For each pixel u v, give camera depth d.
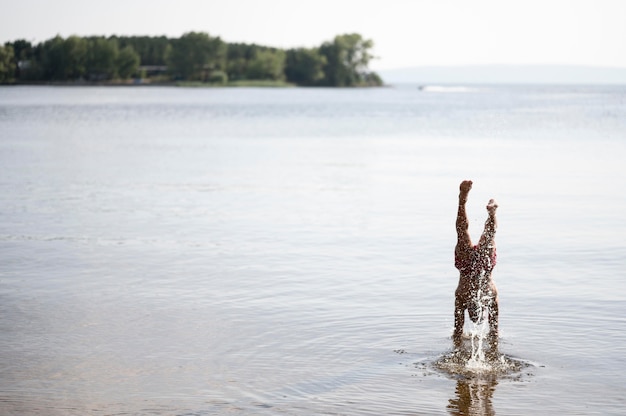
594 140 48.97
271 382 9.16
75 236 18.14
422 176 30.62
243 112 98.81
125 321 11.51
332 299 12.58
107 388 9.02
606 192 25.41
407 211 21.69
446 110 104.38
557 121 71.88
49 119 80.12
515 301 12.43
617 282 13.55
